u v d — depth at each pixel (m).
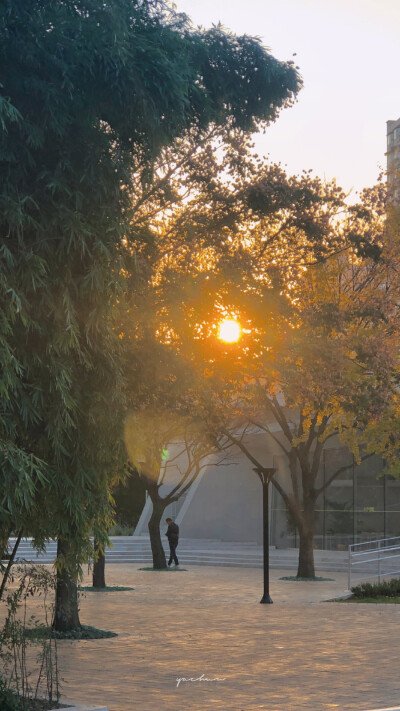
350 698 10.76
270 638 16.48
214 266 19.52
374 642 15.76
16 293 8.71
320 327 22.25
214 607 22.58
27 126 8.86
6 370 8.38
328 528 44.34
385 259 26.16
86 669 13.13
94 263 9.55
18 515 9.38
